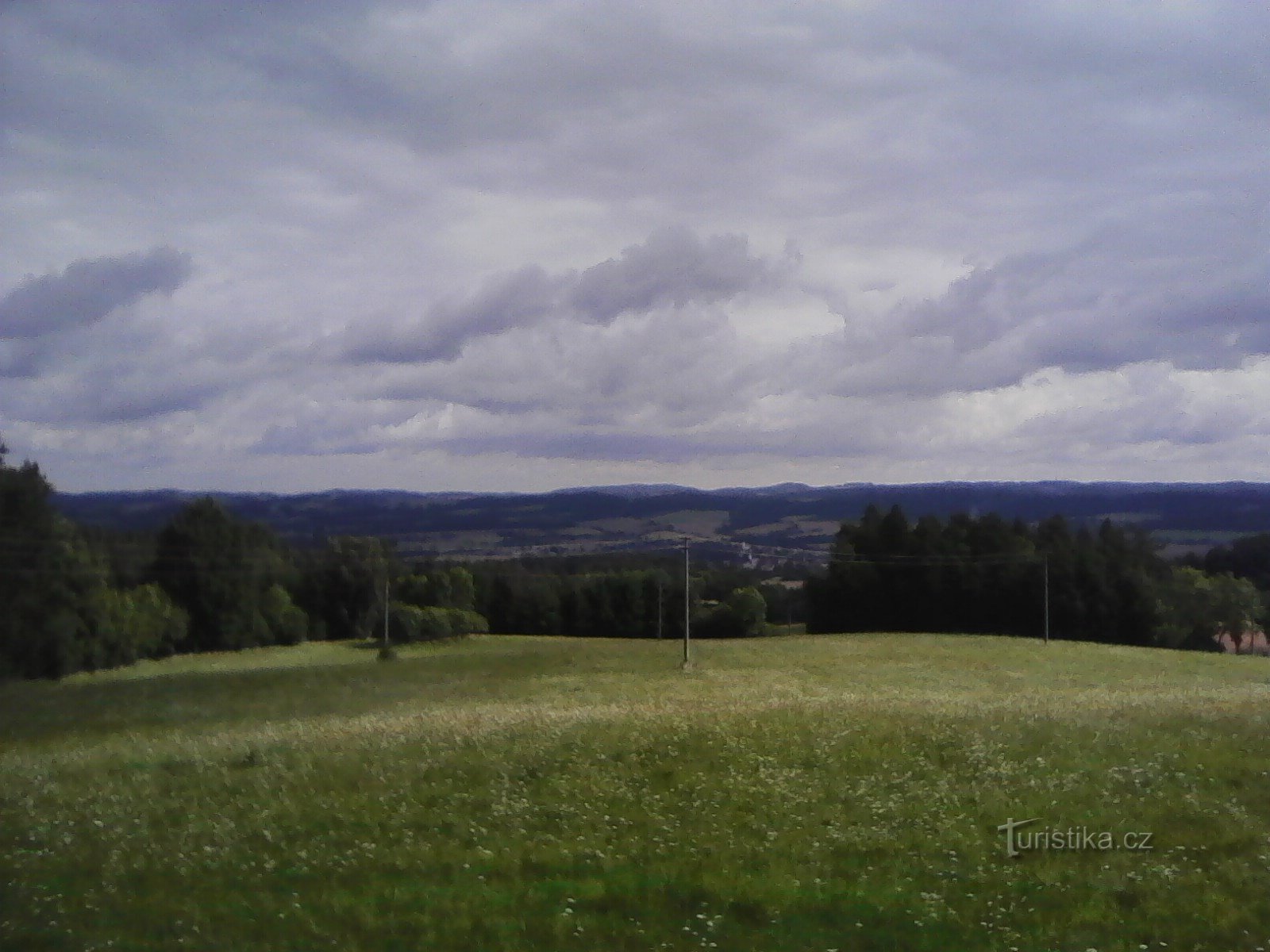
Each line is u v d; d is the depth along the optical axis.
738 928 10.13
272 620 81.69
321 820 14.48
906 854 12.55
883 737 19.19
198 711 34.28
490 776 16.75
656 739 19.25
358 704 36.31
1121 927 10.16
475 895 11.16
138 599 68.75
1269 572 91.31
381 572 85.69
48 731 29.97
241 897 11.21
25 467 57.56
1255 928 10.02
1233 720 20.84
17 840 13.87
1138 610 89.69
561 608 92.00
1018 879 11.58
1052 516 100.81
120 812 15.31
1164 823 13.45
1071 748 17.88
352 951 9.58
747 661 56.47
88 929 10.21
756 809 14.55
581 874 11.91
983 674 49.91
